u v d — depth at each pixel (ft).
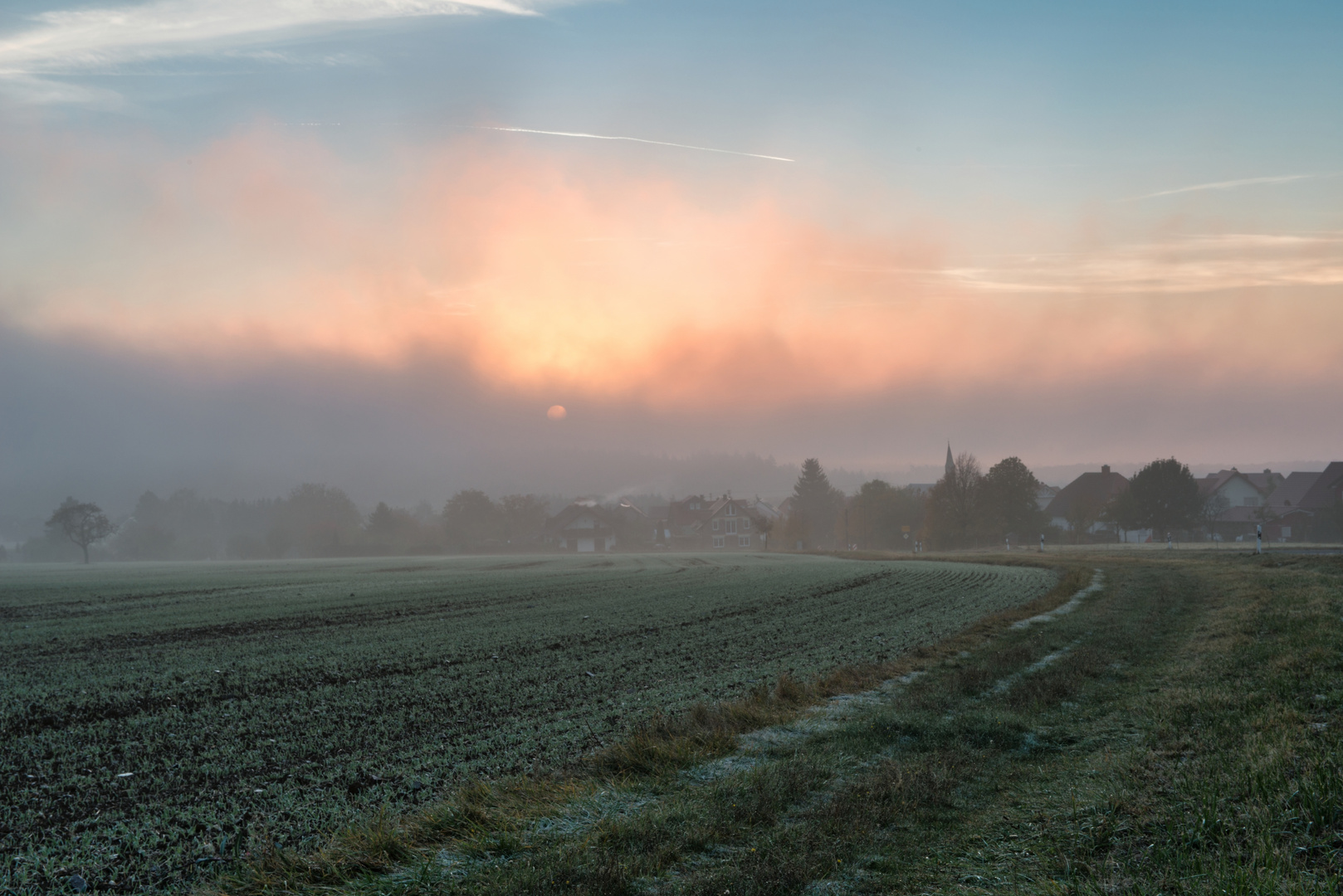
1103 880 21.39
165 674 64.03
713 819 26.27
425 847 24.90
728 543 545.44
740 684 53.06
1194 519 304.91
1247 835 22.88
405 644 78.13
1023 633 71.46
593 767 33.53
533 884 21.35
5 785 34.47
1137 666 55.06
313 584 178.29
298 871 23.34
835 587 136.36
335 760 36.88
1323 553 139.95
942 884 21.86
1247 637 57.72
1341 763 26.96
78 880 23.71
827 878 22.40
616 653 68.44
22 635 92.53
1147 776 29.84
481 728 42.37
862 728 37.76
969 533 323.78
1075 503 338.95
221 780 34.30
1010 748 36.04
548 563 288.51
